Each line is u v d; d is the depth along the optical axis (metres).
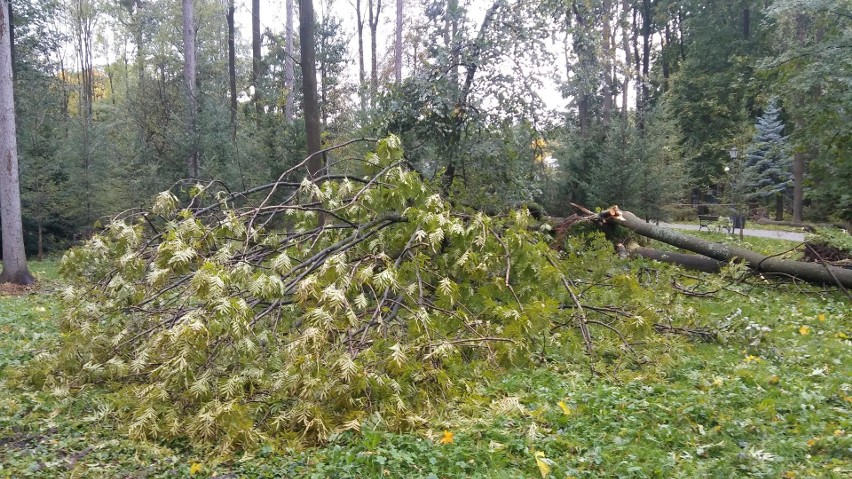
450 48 10.23
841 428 3.90
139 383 4.96
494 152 9.82
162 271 4.85
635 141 16.77
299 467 3.58
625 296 6.34
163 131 20.59
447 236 5.99
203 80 31.73
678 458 3.59
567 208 17.55
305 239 6.49
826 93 13.88
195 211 6.43
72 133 19.75
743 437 3.84
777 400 4.46
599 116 24.12
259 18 24.83
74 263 5.79
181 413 4.28
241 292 4.99
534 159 11.34
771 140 25.91
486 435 3.92
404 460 3.52
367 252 6.16
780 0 14.58
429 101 9.97
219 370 4.53
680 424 4.08
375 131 10.49
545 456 3.63
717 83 29.52
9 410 4.51
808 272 8.81
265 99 23.81
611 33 21.53
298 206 6.34
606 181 16.62
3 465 3.65
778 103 27.27
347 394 4.11
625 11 23.12
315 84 11.23
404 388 4.33
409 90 10.31
